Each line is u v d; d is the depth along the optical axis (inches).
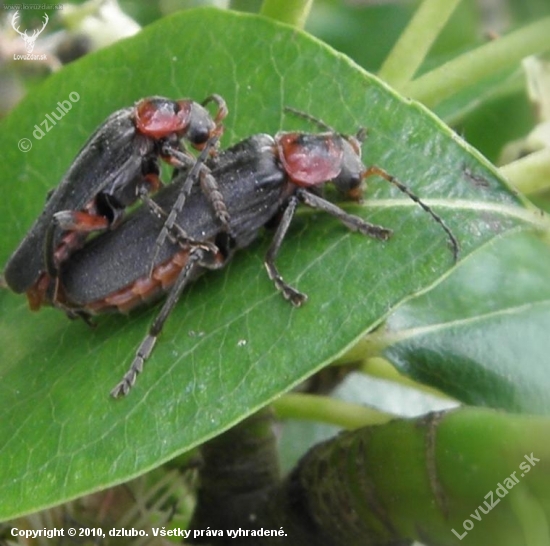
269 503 3.7
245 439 3.7
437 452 3.3
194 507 3.8
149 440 3.3
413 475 3.4
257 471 3.8
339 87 3.5
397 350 3.7
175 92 3.7
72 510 3.8
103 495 3.9
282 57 3.6
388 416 3.7
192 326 3.4
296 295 3.4
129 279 3.6
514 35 3.7
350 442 3.5
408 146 3.4
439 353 3.7
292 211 3.5
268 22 3.6
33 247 3.7
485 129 4.3
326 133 3.5
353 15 4.9
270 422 3.8
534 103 4.2
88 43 4.2
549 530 3.3
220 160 3.6
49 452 3.4
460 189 3.3
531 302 3.8
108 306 3.6
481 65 3.7
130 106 3.8
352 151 3.4
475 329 3.7
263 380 3.3
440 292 3.8
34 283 3.7
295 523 3.7
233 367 3.3
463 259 3.3
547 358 3.7
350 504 3.5
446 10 3.7
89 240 3.7
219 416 3.3
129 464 3.3
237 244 3.5
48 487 3.4
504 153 4.2
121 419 3.4
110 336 3.6
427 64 4.4
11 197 3.8
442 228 3.3
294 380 3.3
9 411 3.5
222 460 3.8
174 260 3.6
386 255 3.3
